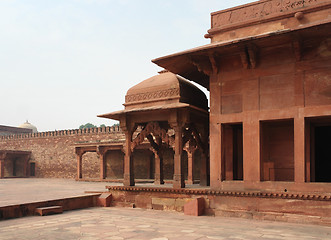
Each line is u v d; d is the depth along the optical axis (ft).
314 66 24.39
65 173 105.09
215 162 27.84
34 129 169.07
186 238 19.01
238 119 27.14
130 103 33.83
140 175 79.77
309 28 21.71
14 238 19.06
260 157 25.99
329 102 23.65
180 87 31.30
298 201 23.75
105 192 34.73
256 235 19.69
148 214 28.22
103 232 20.76
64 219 25.72
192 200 27.61
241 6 28.40
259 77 26.50
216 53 27.25
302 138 24.26
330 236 19.29
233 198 26.50
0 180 91.56
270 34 23.09
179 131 30.55
